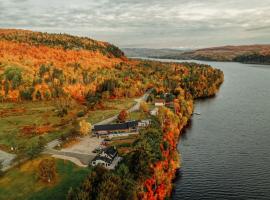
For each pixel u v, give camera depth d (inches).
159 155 3676.2
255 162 4281.5
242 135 5359.3
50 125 5369.1
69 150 4062.5
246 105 7598.4
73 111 6333.7
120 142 4303.6
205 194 3535.9
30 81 7869.1
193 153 4608.8
